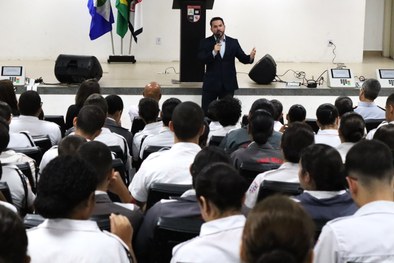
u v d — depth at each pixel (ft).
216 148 7.66
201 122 9.93
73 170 5.65
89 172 5.72
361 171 6.02
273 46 35.32
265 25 35.09
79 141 8.89
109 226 6.74
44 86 25.46
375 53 38.99
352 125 10.61
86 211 5.78
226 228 5.54
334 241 5.78
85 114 11.18
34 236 5.57
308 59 35.55
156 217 7.32
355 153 6.09
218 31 23.39
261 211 3.89
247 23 35.01
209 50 23.68
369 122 16.76
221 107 14.42
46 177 5.63
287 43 35.32
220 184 5.61
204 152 7.57
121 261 5.66
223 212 5.68
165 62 34.60
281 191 8.32
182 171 9.39
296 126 9.10
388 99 13.85
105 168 7.38
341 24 35.27
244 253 3.91
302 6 34.99
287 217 3.79
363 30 35.40
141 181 9.50
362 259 5.70
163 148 11.72
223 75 23.89
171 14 34.30
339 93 26.30
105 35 34.35
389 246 5.69
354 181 6.12
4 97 15.84
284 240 3.70
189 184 8.98
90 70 25.35
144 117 14.51
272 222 3.77
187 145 9.62
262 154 10.89
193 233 6.83
